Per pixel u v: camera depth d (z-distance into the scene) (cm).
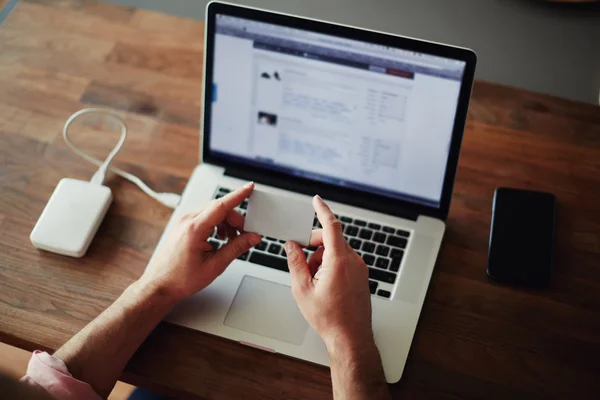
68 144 112
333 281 87
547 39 190
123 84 122
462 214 109
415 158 101
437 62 93
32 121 117
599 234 107
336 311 87
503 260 103
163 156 115
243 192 93
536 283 101
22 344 97
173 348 95
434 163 100
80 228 103
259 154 108
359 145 102
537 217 106
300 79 99
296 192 109
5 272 102
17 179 111
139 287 94
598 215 109
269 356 95
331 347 87
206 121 107
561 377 95
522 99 120
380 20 195
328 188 107
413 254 102
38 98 120
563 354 96
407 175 103
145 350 95
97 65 124
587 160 114
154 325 94
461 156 115
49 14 129
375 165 103
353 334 86
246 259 101
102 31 128
